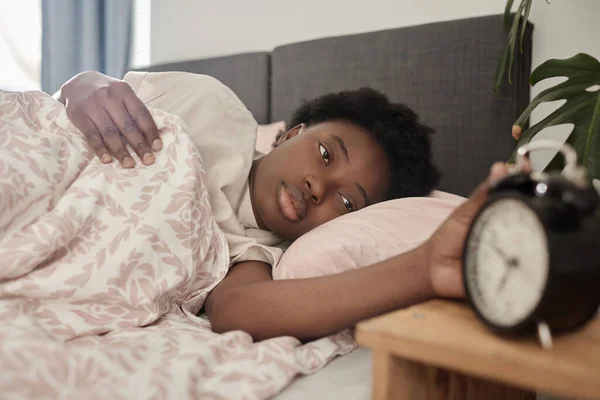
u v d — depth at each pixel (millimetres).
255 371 642
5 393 523
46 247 735
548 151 1417
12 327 619
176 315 867
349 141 1136
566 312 453
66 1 2504
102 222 804
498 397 722
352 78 1618
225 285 915
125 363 623
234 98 1307
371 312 663
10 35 2557
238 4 2082
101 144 896
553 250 447
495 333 483
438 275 590
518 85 1363
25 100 963
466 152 1416
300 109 1391
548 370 409
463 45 1422
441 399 579
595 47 1350
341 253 870
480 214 529
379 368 496
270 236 1149
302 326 718
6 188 747
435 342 461
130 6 2434
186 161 912
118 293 780
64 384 555
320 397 643
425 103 1477
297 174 1095
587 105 1007
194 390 588
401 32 1531
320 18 1860
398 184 1173
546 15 1404
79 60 2541
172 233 844
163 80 1339
